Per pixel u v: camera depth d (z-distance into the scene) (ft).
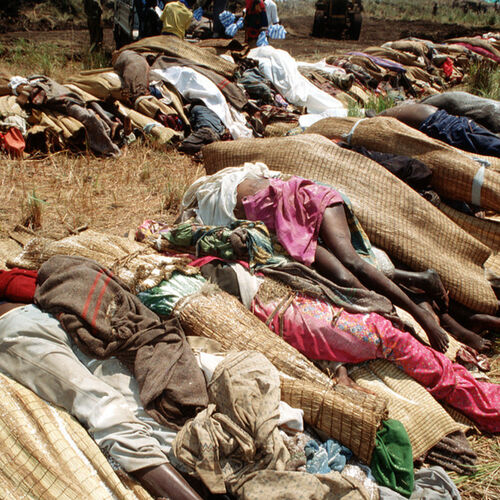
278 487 8.30
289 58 30.71
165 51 28.37
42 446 8.82
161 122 24.47
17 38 46.11
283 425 9.27
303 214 12.87
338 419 9.55
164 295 11.29
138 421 9.18
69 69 35.29
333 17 59.77
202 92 25.64
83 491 8.45
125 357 10.04
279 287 11.68
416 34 64.95
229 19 38.91
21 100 21.77
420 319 12.27
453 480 9.83
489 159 16.63
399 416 10.18
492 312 13.93
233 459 8.79
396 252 14.30
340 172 15.48
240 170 14.82
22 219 16.37
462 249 14.87
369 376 11.22
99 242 13.06
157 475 8.59
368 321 11.13
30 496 8.43
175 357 9.78
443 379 11.05
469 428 10.89
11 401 9.23
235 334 10.84
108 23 55.31
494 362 12.94
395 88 37.37
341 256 12.49
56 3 58.49
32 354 9.50
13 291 10.55
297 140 16.38
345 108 30.27
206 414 9.05
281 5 88.89
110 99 24.86
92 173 20.86
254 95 28.58
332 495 8.47
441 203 16.42
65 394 9.31
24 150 21.63
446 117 18.35
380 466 9.49
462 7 100.07
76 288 10.25
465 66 44.47
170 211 18.34
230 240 12.23
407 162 16.07
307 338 11.07
